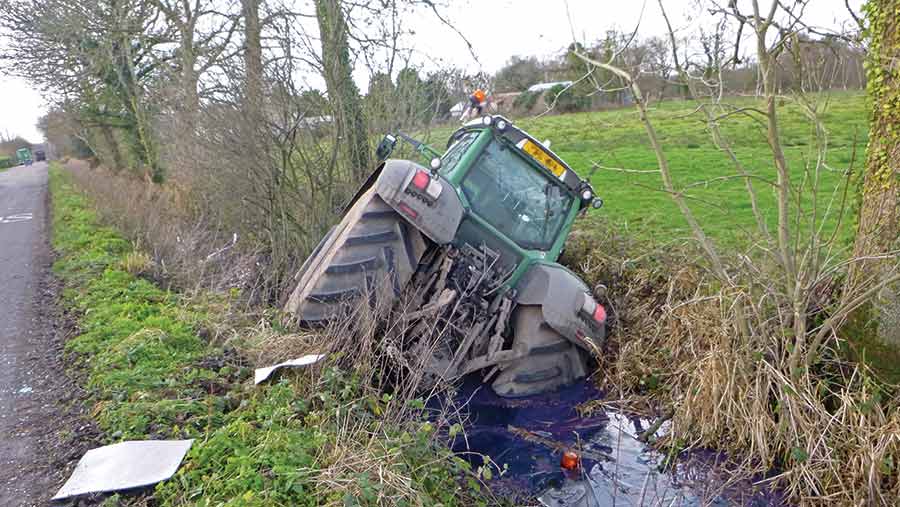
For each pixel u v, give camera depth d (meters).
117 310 6.21
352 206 7.16
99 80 15.84
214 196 9.20
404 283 5.19
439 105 9.03
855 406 3.79
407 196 5.04
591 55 5.03
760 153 7.49
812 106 3.99
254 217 8.59
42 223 14.76
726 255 6.08
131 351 4.91
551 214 5.74
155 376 4.57
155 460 3.45
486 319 5.20
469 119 7.03
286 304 6.02
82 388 4.58
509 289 5.21
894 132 3.98
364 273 5.13
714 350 4.48
